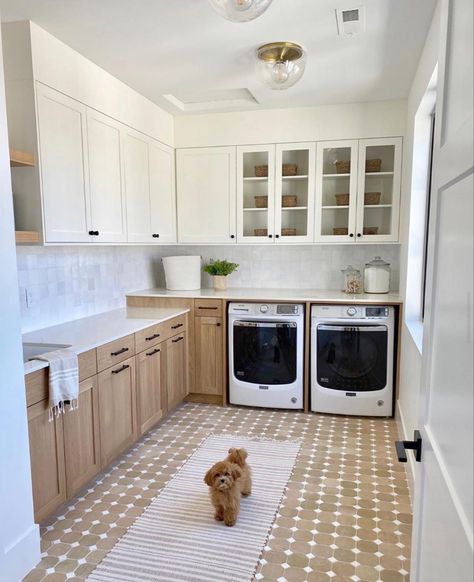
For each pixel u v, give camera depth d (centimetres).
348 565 188
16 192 231
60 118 243
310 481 255
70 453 221
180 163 396
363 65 278
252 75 295
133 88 319
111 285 363
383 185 362
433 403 103
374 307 341
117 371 263
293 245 405
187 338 376
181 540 204
